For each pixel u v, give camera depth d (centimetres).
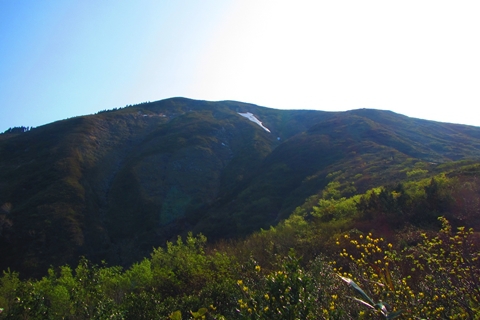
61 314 715
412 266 362
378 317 254
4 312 534
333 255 709
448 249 321
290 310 223
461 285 279
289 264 248
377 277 315
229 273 800
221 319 297
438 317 264
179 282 870
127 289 1028
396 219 1187
